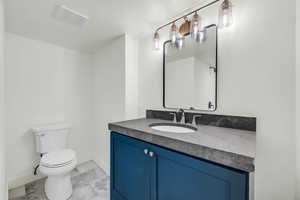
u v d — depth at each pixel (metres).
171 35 1.27
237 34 1.03
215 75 1.14
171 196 0.77
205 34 1.16
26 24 1.39
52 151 1.59
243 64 1.01
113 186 1.16
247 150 0.59
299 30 0.79
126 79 1.70
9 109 1.55
